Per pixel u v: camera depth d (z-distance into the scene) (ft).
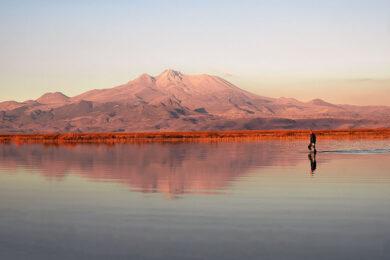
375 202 46.55
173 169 80.33
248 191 54.19
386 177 66.85
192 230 35.47
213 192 53.47
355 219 38.86
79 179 66.85
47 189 56.85
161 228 36.24
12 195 52.31
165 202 47.24
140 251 30.27
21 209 44.11
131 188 57.16
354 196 50.19
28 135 410.52
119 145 197.16
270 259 28.50
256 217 39.81
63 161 100.63
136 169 80.79
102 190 55.72
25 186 59.67
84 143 232.53
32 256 29.50
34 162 98.17
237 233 34.50
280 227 36.24
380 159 100.63
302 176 68.54
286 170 77.46
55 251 30.45
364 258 28.58
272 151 134.92
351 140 242.78
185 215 40.78
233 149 148.66
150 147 170.91
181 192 53.78
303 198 49.06
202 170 78.23
